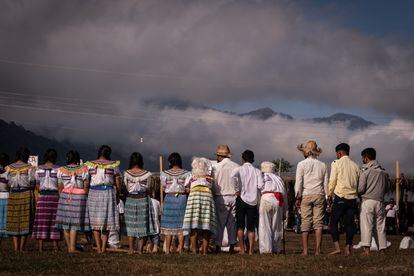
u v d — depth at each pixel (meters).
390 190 33.94
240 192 12.66
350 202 12.38
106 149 12.48
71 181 12.34
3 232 13.20
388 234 32.78
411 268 9.71
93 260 10.59
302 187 12.56
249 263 10.35
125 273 9.29
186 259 10.86
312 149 12.73
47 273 9.31
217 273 9.19
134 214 12.37
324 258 11.05
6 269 9.61
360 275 8.98
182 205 12.54
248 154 12.88
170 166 12.77
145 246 14.95
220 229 12.91
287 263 10.35
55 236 12.71
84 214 12.39
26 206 12.89
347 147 12.66
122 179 12.57
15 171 12.90
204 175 12.41
